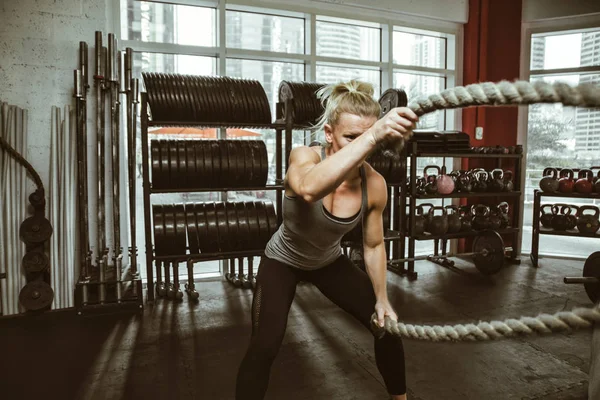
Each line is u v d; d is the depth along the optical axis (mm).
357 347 2695
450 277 4324
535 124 5379
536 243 4746
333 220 1437
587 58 5090
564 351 2629
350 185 1477
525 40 5234
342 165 958
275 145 4398
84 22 3545
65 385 2244
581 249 5859
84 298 3357
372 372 2373
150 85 3418
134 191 3545
